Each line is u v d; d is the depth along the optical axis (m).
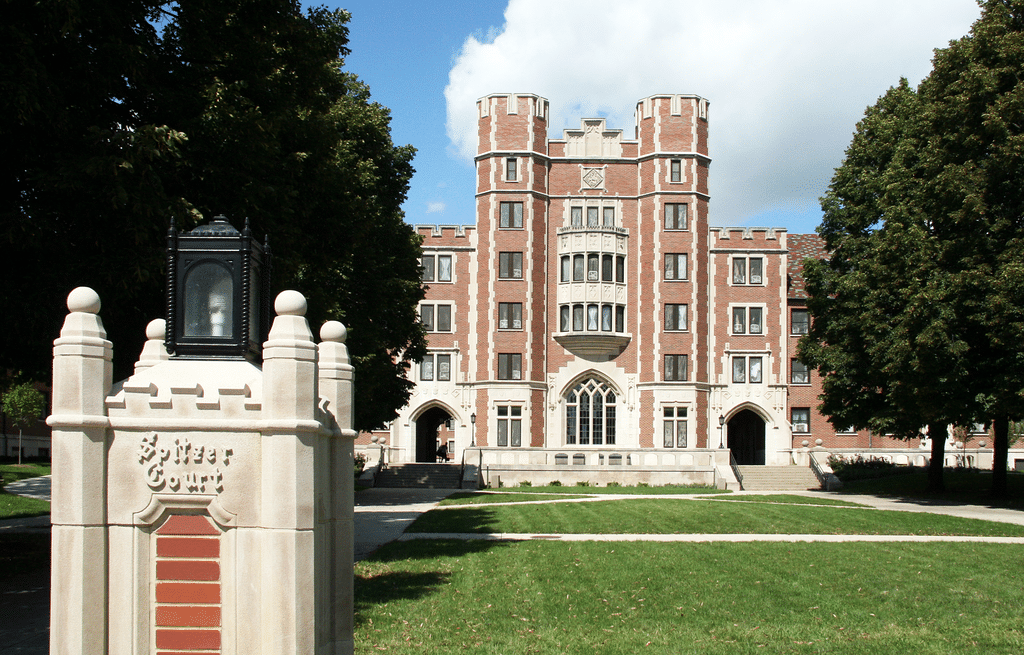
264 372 5.47
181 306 6.05
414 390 44.91
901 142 30.42
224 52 13.99
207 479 5.45
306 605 5.35
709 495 31.67
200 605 5.43
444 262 45.72
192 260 6.08
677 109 44.22
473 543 16.38
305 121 15.59
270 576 5.34
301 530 5.37
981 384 26.88
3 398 45.00
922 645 8.63
